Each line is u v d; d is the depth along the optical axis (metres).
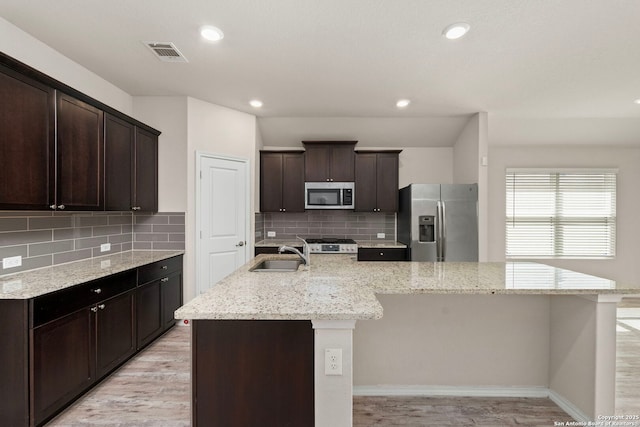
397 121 4.07
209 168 3.52
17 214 2.12
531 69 2.63
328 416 1.32
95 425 1.78
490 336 2.07
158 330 2.83
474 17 1.93
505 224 4.67
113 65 2.61
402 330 2.07
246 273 2.11
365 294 1.56
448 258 3.78
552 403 1.99
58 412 1.80
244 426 1.43
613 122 4.03
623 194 4.64
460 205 3.79
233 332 1.43
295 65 2.58
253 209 3.90
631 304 4.16
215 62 2.54
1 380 1.62
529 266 2.39
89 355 2.01
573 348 1.86
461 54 2.39
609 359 1.70
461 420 1.83
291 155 4.33
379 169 4.36
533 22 1.98
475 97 3.28
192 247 3.38
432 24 2.01
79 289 1.93
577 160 4.65
